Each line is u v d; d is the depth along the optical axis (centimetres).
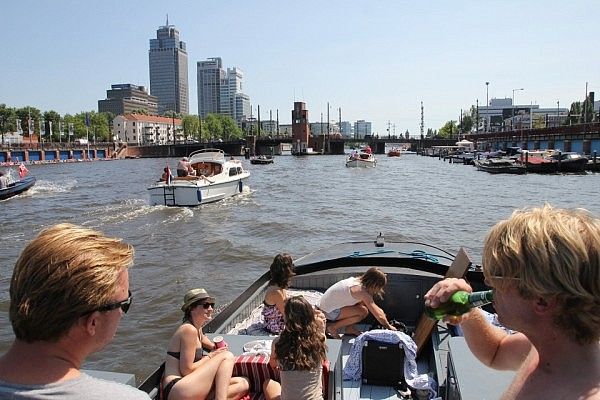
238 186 3086
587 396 114
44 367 131
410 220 2323
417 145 13575
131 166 8100
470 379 280
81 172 6494
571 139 6456
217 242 1733
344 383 477
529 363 137
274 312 552
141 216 2373
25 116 12581
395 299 642
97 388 133
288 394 371
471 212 2581
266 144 12419
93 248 140
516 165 5459
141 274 1359
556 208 134
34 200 3216
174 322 1013
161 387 392
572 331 121
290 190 3762
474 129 17612
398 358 464
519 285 125
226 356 407
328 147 12875
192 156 2945
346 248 780
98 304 135
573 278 117
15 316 132
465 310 166
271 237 1886
